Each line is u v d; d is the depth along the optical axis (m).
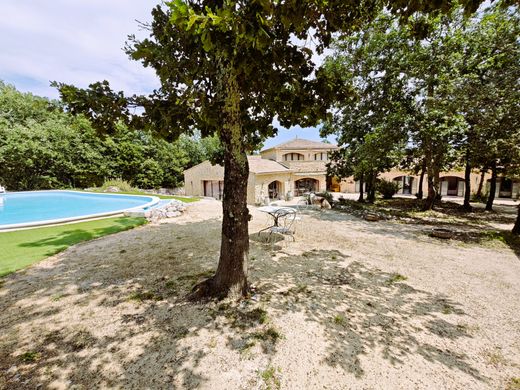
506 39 8.80
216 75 4.03
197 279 5.14
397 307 4.21
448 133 12.09
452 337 3.44
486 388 2.60
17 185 25.16
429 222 12.52
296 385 2.63
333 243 8.17
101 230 9.06
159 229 9.69
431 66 12.35
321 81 4.67
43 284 4.89
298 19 2.69
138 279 5.14
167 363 2.90
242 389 2.58
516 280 5.37
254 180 20.19
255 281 5.11
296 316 3.88
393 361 2.98
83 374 2.73
